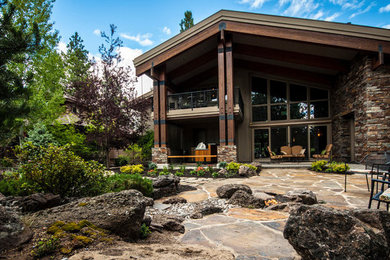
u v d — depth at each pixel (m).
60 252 1.71
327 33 9.51
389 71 8.98
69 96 13.41
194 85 15.73
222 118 10.85
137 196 2.63
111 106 11.55
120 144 12.66
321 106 13.83
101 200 2.60
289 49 11.87
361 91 9.74
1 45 4.02
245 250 2.21
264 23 10.30
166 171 9.03
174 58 12.01
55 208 2.52
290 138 14.26
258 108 15.02
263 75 14.88
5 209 1.93
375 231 1.53
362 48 8.97
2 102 4.31
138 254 1.81
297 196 4.10
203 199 4.71
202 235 2.66
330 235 1.49
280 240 2.46
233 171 8.74
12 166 5.33
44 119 11.44
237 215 3.51
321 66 11.51
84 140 12.62
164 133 11.88
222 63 11.03
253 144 14.89
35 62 11.24
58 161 3.78
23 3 10.66
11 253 1.61
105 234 2.10
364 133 9.45
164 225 2.86
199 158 12.88
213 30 10.98
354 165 9.69
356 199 4.34
